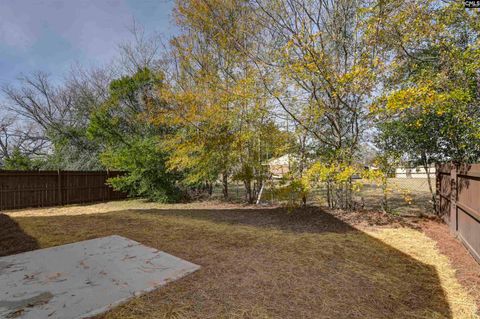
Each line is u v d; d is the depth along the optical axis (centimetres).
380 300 226
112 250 356
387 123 555
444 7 394
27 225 544
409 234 440
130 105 1159
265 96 628
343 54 586
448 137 517
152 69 1169
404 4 431
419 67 479
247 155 778
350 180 562
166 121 816
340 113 597
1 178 789
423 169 673
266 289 243
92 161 1245
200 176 832
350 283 257
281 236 437
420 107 445
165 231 477
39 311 202
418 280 265
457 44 416
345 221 538
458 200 402
